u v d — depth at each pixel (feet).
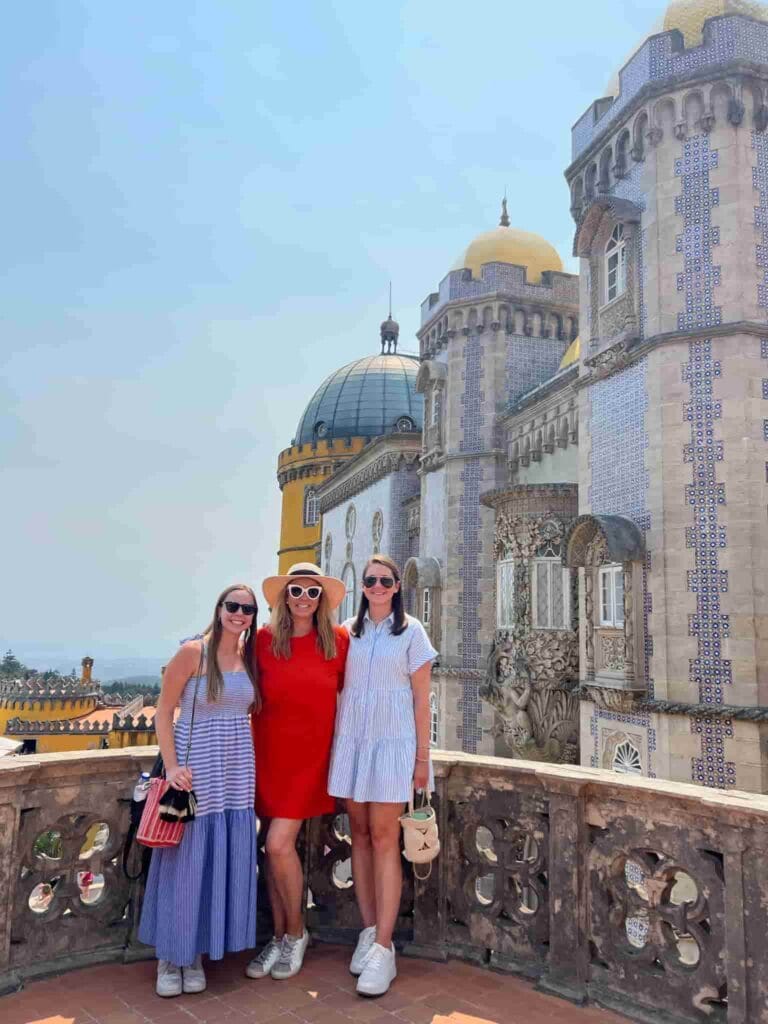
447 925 17.58
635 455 49.75
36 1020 14.12
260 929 17.97
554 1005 15.07
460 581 81.66
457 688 79.15
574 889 15.76
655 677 45.80
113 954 16.75
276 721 16.51
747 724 41.47
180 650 16.01
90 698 178.29
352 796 16.07
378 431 177.58
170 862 15.34
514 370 83.97
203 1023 14.14
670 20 52.06
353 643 17.11
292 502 184.55
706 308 46.80
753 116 47.47
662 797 14.70
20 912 15.84
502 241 88.84
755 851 13.37
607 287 55.01
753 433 44.65
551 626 62.59
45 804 16.46
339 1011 14.66
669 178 48.96
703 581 44.78
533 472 76.89
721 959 13.60
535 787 16.84
